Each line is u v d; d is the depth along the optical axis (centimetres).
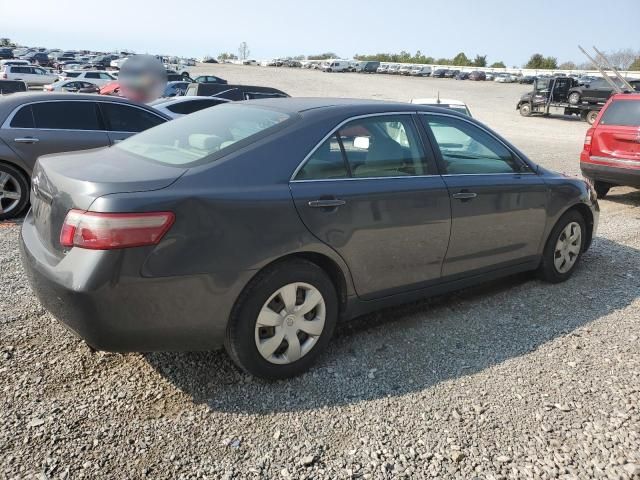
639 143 796
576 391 313
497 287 474
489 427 278
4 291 415
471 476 244
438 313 415
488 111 3391
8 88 2014
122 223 250
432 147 377
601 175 852
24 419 268
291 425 274
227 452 254
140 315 260
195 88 1703
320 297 316
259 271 291
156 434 263
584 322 405
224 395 297
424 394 305
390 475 243
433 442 266
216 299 277
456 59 10212
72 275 252
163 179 271
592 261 556
